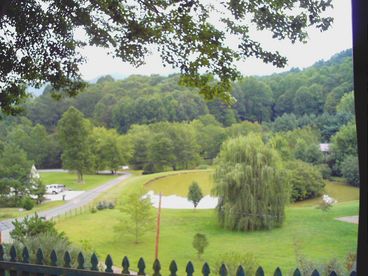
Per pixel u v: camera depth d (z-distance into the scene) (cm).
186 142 7819
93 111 8894
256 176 3881
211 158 7725
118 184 6875
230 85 701
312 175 5012
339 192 4994
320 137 6303
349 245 3228
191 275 395
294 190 4897
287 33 641
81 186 6900
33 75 743
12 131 7194
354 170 5131
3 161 5078
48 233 1283
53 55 732
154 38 695
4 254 500
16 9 676
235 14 645
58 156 8025
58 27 718
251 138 4088
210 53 673
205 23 663
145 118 8512
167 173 7306
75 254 722
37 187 5388
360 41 209
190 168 7788
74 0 698
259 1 625
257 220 3834
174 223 4306
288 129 6850
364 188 212
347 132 5312
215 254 3228
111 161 7781
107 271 429
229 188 3906
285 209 4025
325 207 4284
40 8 698
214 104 8100
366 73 208
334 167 5356
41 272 447
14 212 4497
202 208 5153
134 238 3800
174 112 8419
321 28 620
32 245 920
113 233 3888
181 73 704
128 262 425
